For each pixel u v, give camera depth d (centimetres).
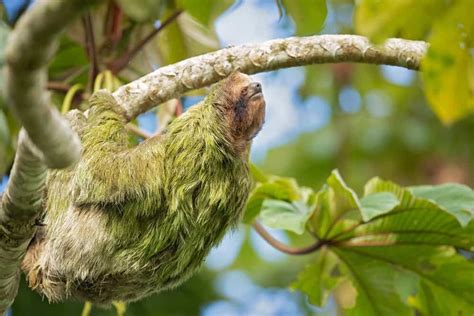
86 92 1436
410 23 908
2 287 1035
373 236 1398
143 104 1226
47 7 675
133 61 1627
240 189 1230
